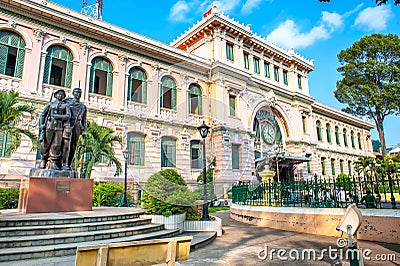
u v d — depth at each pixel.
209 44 27.16
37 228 6.35
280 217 10.96
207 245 7.82
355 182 9.38
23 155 15.51
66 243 6.26
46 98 16.86
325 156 38.50
